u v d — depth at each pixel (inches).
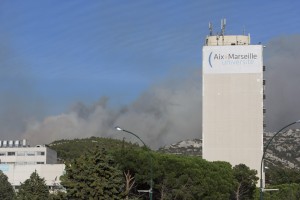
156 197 3206.2
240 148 6658.5
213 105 6796.3
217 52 6879.9
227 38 7263.8
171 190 3181.6
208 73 6860.2
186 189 3238.2
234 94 6776.6
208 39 7288.4
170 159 3316.9
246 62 6820.9
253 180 4805.6
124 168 3009.4
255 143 6653.5
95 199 2549.2
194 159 3636.8
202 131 6781.5
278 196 5265.8
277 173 7800.2
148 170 3026.6
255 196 5000.0
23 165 6569.9
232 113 6752.0
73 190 2561.5
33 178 3895.2
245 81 6781.5
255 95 6756.9
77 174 2613.2
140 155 3070.9
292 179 7455.7
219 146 6697.8
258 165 6604.3
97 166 2623.0
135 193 3083.2
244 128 6697.8
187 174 3358.8
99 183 2578.7
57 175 6491.1
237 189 4584.2
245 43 7229.3
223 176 4010.8
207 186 3474.4
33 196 3745.1
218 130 6732.3
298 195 5295.3
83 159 2664.9
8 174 6525.6
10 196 4333.2
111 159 2704.2
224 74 6825.8
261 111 6717.5
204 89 6845.5
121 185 2691.9
